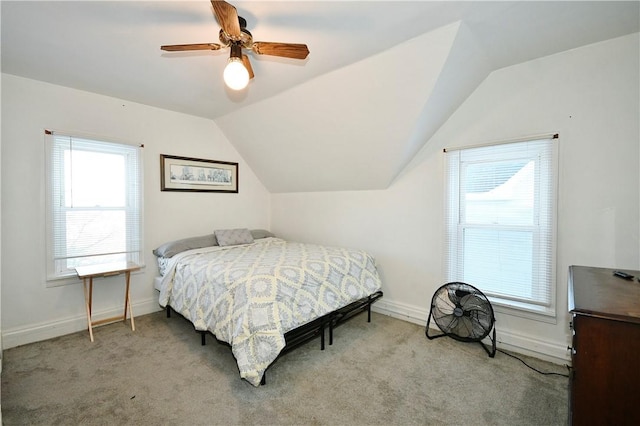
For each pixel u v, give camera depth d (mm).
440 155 2795
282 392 1854
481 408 1717
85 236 2875
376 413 1673
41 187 2621
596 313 998
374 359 2258
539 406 1730
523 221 2359
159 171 3363
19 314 2520
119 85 2721
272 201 4539
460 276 2699
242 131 3697
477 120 2549
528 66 2291
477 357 2293
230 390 1871
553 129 2195
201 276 2416
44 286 2639
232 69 1673
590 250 2078
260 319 1884
